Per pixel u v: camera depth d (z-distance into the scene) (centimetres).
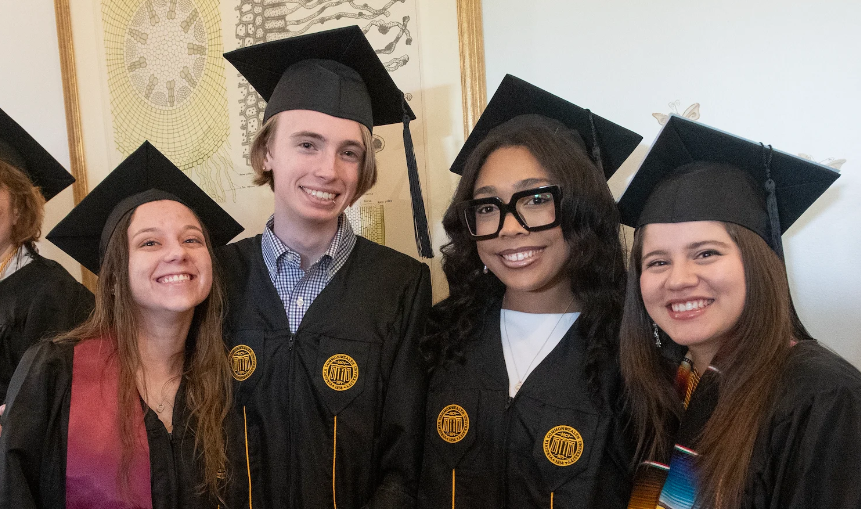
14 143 195
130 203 152
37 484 136
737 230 119
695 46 187
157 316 149
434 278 212
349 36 158
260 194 234
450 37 204
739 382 115
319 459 153
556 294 158
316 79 161
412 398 159
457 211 158
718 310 118
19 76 263
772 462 109
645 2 191
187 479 146
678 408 138
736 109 185
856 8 172
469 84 201
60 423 140
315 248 166
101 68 253
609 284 151
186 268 144
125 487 138
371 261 173
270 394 157
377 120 192
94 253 168
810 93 178
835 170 122
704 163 131
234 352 161
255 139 168
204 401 153
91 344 148
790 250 185
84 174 256
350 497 155
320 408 156
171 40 244
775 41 180
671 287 119
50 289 185
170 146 247
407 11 209
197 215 165
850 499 98
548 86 202
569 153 148
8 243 189
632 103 194
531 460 142
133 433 142
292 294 166
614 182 200
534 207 146
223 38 236
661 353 144
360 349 159
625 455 141
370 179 169
